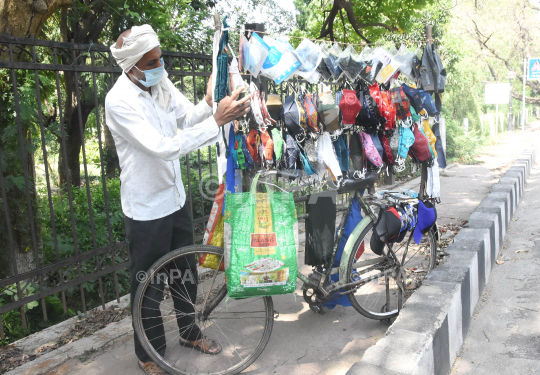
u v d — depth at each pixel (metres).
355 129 2.91
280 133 2.54
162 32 7.81
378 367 1.98
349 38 9.48
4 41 2.68
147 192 2.36
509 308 3.31
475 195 7.54
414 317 2.42
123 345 2.86
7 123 3.95
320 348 2.79
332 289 2.88
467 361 2.67
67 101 8.75
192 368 2.58
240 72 2.49
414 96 2.97
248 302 3.43
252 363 2.64
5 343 3.09
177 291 2.66
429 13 11.27
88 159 12.96
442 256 3.35
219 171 2.64
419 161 3.20
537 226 5.48
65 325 3.17
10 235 2.89
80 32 8.95
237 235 2.31
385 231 2.84
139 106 2.22
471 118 22.45
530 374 2.47
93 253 3.35
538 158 13.12
